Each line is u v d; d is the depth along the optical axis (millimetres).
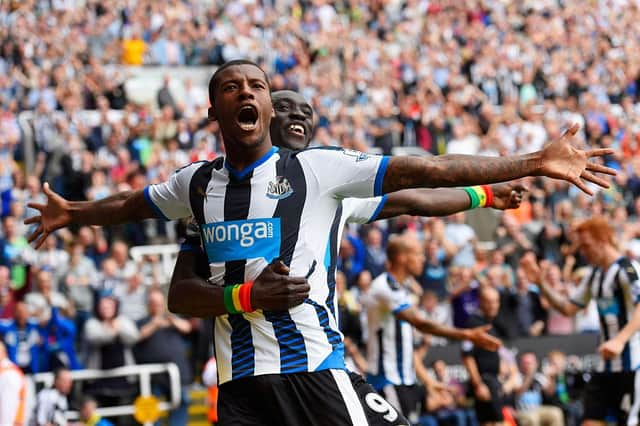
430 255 19922
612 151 5848
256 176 6066
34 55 27594
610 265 11977
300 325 5953
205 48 32031
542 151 5848
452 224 22516
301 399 5938
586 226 12070
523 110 31312
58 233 20516
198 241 6355
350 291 18766
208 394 16469
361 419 5957
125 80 28719
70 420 16031
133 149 24422
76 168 23062
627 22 39000
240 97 6000
